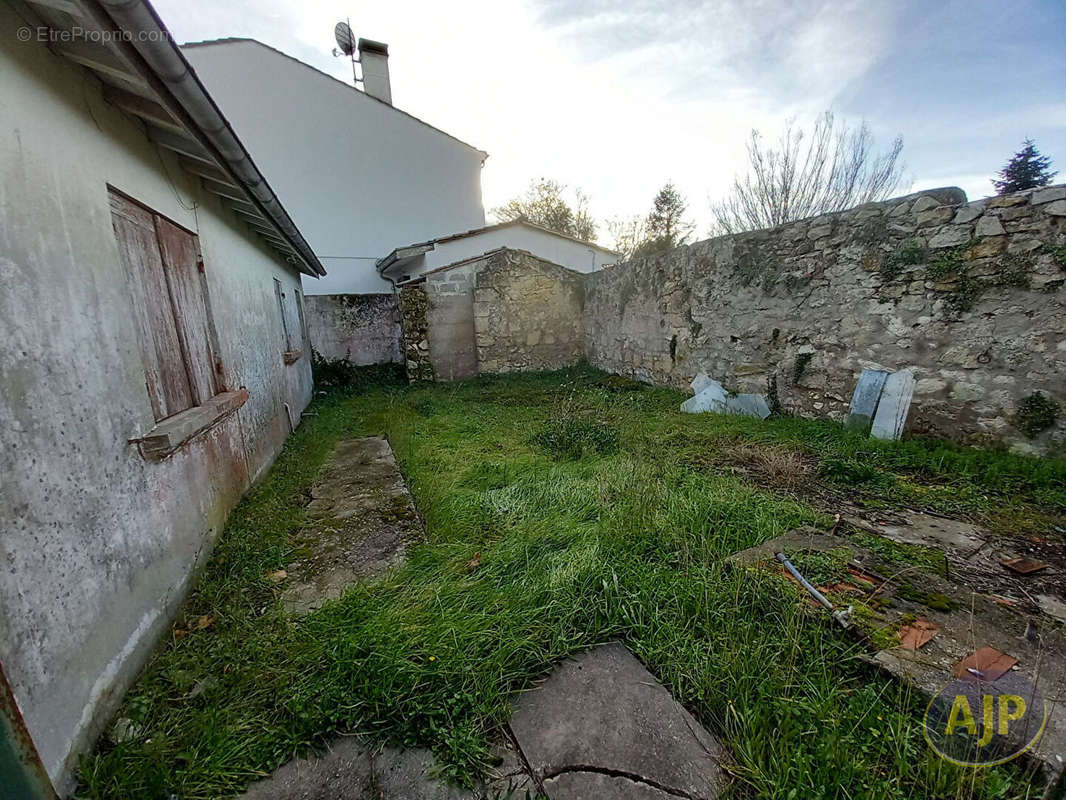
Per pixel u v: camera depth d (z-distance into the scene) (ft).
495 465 11.13
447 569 6.74
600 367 27.45
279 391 14.84
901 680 4.26
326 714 4.31
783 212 39.27
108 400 4.92
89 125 5.13
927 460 10.11
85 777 3.64
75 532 4.10
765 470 10.25
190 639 5.41
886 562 6.23
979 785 3.40
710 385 17.46
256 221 12.10
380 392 25.04
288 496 10.05
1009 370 9.67
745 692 4.33
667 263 20.13
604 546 7.00
